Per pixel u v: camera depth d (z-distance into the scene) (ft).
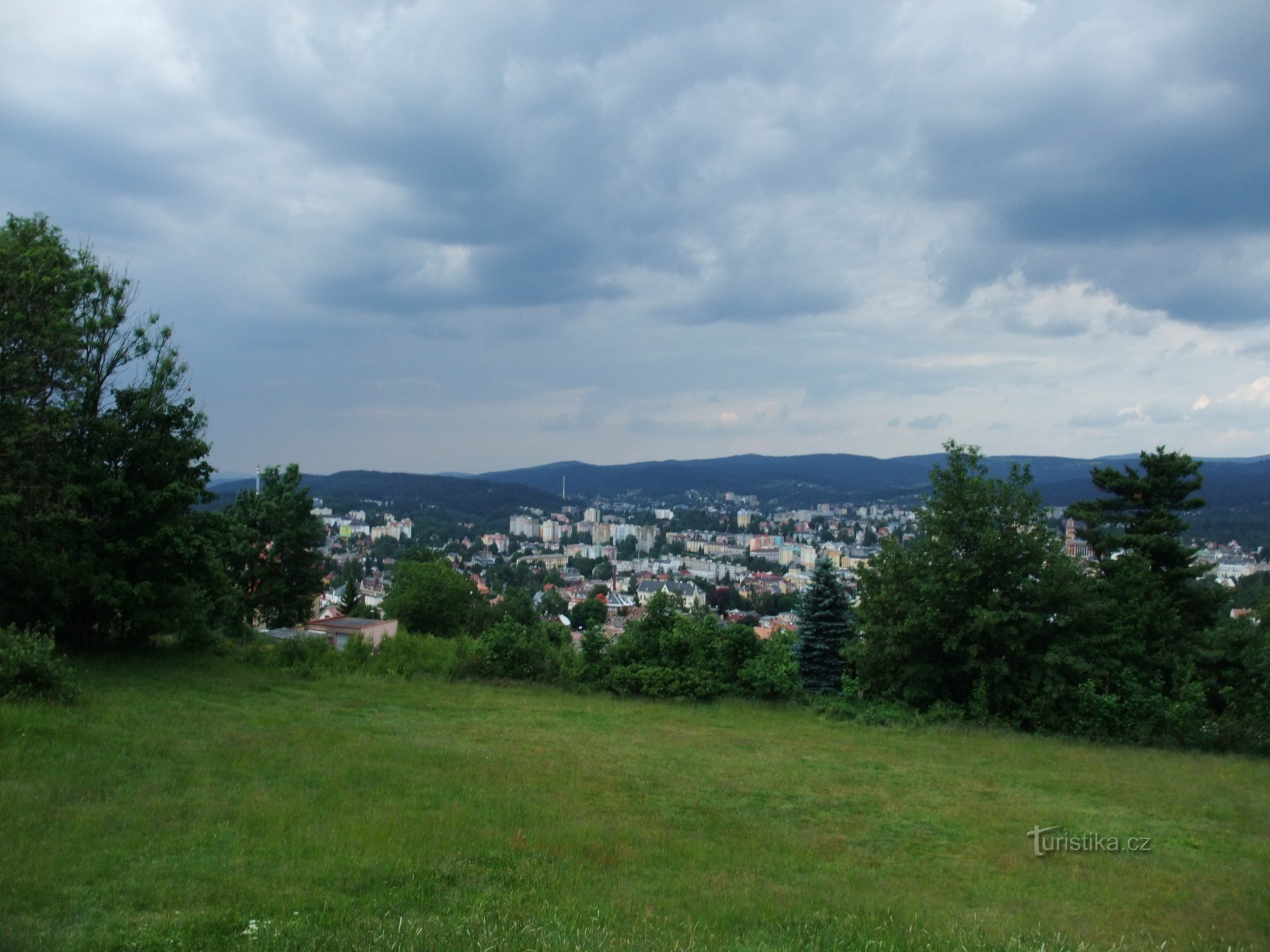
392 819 34.27
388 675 85.46
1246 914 29.86
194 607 82.84
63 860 26.45
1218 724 71.92
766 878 31.19
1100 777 54.75
